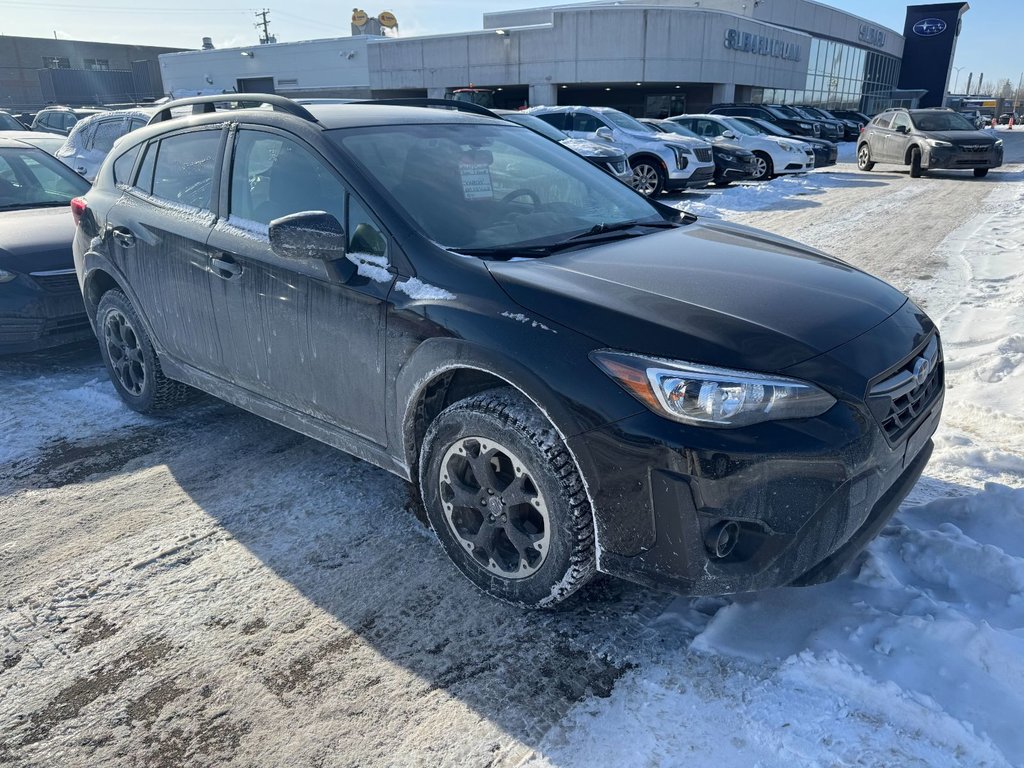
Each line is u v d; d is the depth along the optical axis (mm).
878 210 11445
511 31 31797
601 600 2615
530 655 2373
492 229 2908
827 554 2217
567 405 2195
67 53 62719
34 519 3254
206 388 3680
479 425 2418
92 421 4270
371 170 2906
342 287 2779
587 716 2123
